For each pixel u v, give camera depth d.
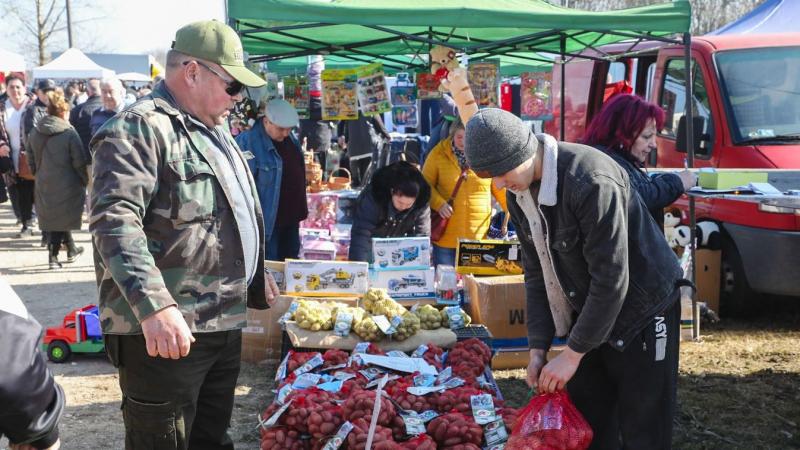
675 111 7.34
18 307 1.71
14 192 11.30
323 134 11.91
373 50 8.15
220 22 2.77
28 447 1.77
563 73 9.42
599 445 3.07
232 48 2.73
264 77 6.62
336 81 7.02
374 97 6.98
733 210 6.41
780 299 7.20
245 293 2.79
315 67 8.68
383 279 5.46
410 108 7.88
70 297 7.67
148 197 2.56
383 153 10.97
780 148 6.54
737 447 4.12
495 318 5.23
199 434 3.08
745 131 6.71
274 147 6.07
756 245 6.23
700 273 6.61
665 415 2.85
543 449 2.83
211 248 2.70
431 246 6.20
